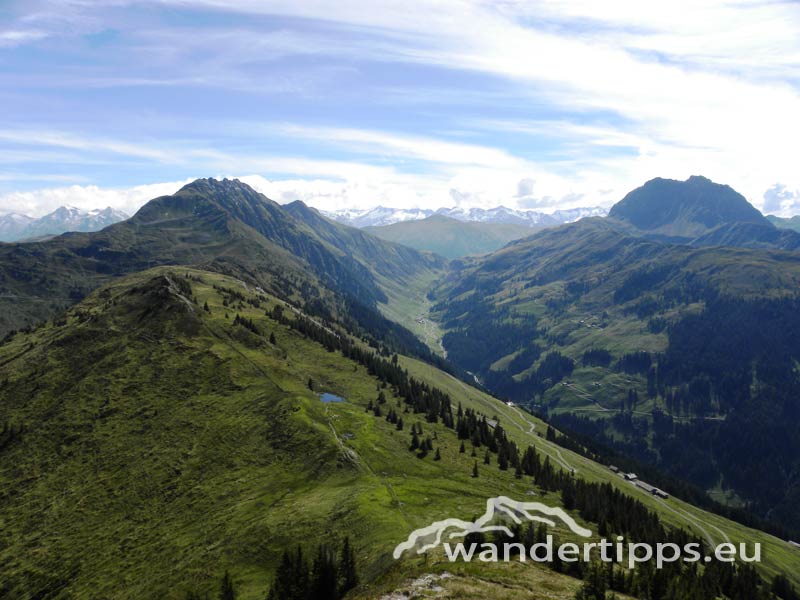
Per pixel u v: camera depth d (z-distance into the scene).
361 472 123.31
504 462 150.12
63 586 101.75
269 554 91.81
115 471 138.38
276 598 76.19
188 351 195.00
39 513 127.38
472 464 146.12
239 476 126.56
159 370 184.25
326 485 117.38
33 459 149.25
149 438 149.75
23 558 112.50
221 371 182.12
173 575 92.25
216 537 101.62
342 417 157.12
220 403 162.88
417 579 70.62
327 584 74.12
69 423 161.00
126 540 111.19
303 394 173.50
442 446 155.50
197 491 123.62
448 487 122.81
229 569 89.56
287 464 128.50
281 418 147.88
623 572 85.25
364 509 99.50
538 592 67.38
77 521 121.88
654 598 80.50
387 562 79.06
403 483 120.19
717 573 113.19
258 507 110.69
